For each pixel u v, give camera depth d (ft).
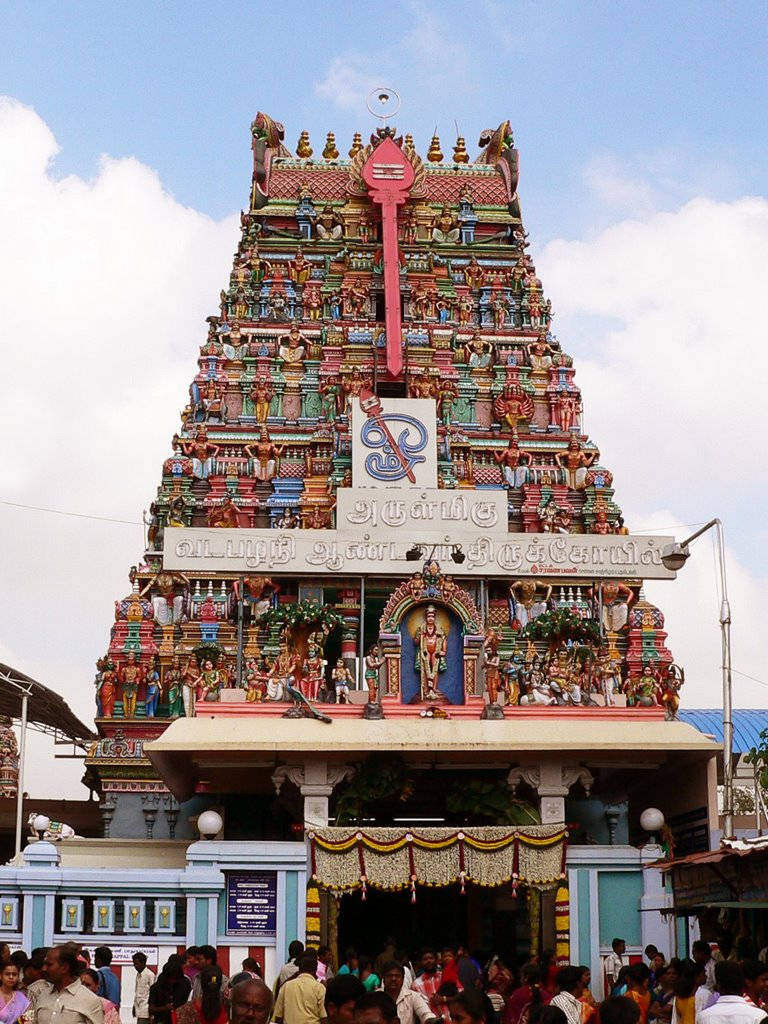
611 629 157.89
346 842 109.91
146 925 110.52
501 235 186.70
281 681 129.70
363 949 139.64
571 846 115.44
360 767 122.01
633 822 150.20
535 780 122.72
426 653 129.49
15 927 108.78
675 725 124.88
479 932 135.03
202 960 65.16
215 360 170.91
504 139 193.47
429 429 157.99
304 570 143.23
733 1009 46.09
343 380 169.07
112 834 148.25
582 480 167.63
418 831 110.01
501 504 147.64
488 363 175.32
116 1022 54.95
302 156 190.39
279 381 170.60
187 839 147.54
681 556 125.39
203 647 144.15
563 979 59.98
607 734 122.21
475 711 126.41
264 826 144.87
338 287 179.01
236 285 177.68
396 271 175.52
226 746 117.91
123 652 153.38
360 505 146.10
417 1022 68.49
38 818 119.85
